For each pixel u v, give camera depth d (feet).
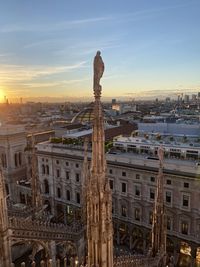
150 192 170.81
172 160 173.17
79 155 203.51
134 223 178.60
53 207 223.10
